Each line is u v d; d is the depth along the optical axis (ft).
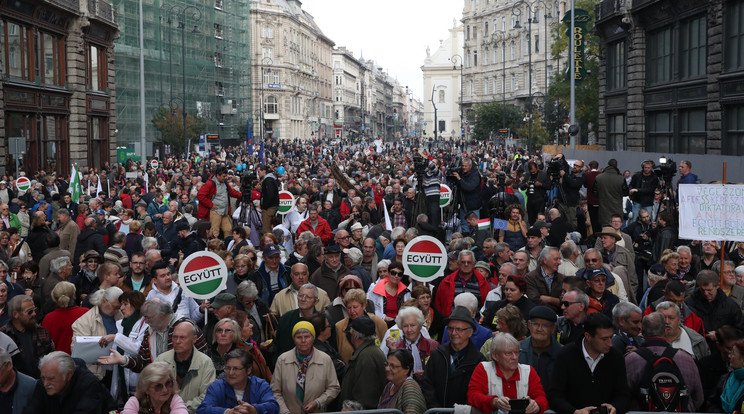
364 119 643.45
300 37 432.66
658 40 108.88
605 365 21.11
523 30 337.72
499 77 369.09
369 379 23.71
